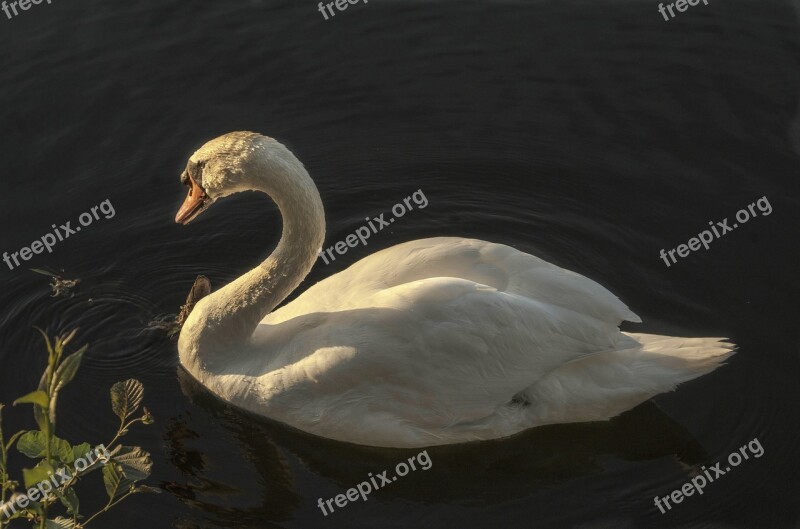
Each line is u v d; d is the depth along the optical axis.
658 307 11.11
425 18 14.46
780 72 13.59
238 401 9.80
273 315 10.12
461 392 9.28
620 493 9.40
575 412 9.48
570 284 9.38
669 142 12.87
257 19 14.44
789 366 10.42
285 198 9.37
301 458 9.68
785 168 12.47
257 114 13.27
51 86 13.48
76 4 14.51
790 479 9.48
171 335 10.89
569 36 14.20
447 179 12.66
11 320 11.05
